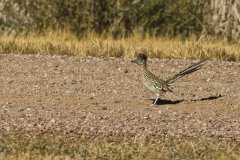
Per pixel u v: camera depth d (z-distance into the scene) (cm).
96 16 3259
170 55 2597
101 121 1798
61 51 2617
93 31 3209
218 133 1728
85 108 1908
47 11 3272
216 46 2723
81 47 2664
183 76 2102
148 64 2398
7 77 2200
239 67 2383
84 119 1812
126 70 2305
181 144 1631
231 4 3186
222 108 1942
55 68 2314
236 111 1920
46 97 2008
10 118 1812
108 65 2361
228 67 2380
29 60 2402
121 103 1964
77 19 3253
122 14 3275
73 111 1875
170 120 1822
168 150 1587
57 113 1856
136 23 3284
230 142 1667
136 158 1525
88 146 1603
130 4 3288
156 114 1867
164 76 2267
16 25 3297
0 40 2756
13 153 1545
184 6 3306
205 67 2370
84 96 2025
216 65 2400
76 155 1532
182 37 3231
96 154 1544
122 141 1656
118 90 2088
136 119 1822
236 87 2150
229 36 3153
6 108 1897
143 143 1625
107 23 3272
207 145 1627
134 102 1977
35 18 3284
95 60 2420
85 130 1731
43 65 2342
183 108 1931
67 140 1653
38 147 1588
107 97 2020
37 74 2242
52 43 2728
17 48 2636
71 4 3259
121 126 1762
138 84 2153
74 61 2402
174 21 3291
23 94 2033
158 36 3219
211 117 1859
